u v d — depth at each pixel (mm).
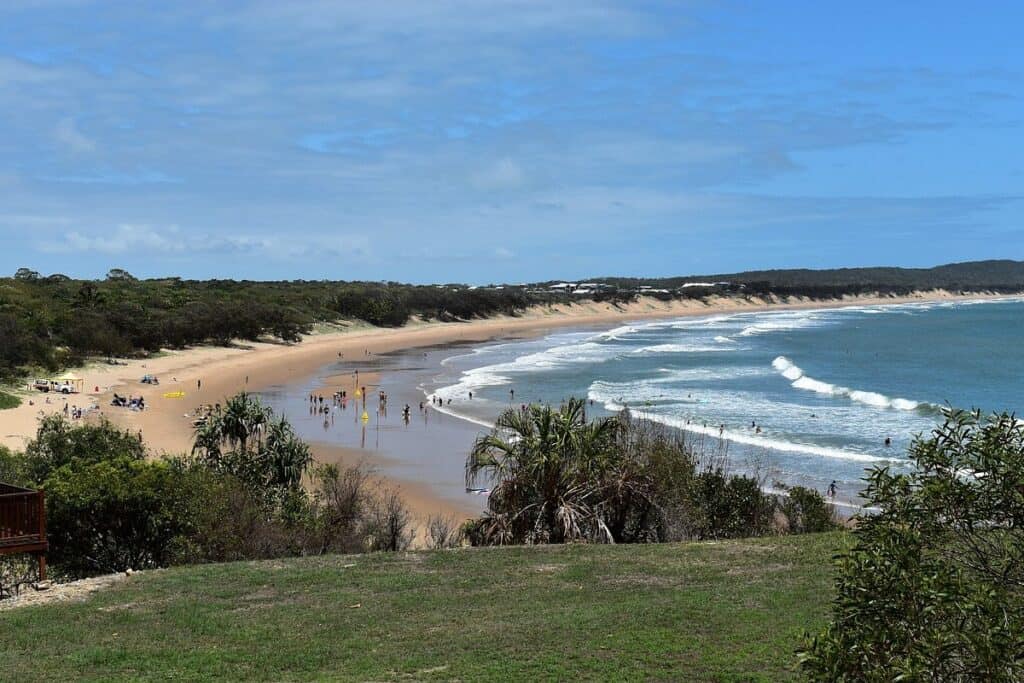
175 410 59938
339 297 144875
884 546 6199
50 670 12602
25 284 111812
